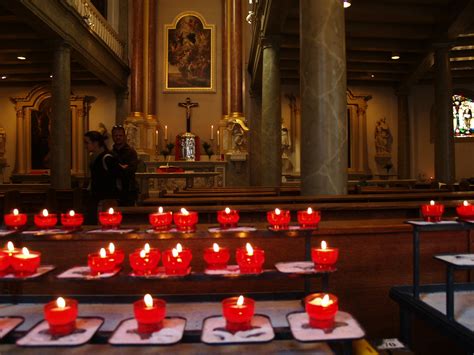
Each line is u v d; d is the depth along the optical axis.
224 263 1.68
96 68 14.77
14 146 18.59
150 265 1.56
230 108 18.02
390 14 12.84
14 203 5.96
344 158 5.75
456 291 2.25
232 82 17.88
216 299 1.86
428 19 13.16
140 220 4.19
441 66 13.53
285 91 19.19
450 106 13.35
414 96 19.75
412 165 19.61
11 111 18.73
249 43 18.31
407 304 2.15
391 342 1.93
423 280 2.97
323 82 5.72
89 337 1.29
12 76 17.81
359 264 2.89
